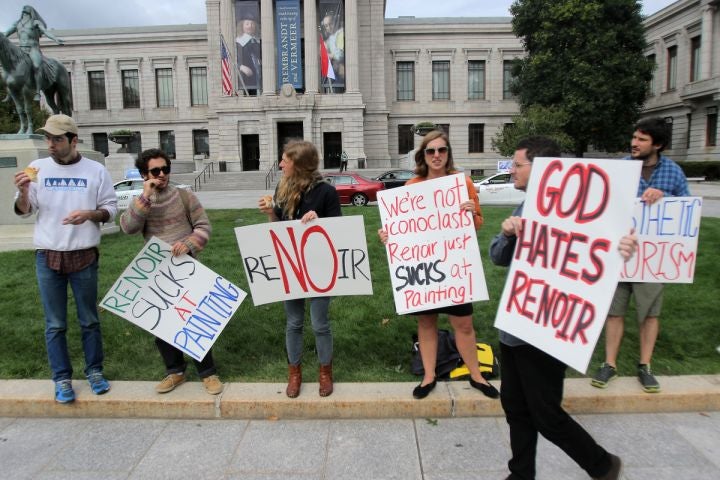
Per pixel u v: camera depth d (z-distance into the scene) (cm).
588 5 3077
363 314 527
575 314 240
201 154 4116
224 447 327
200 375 384
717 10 3397
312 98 3716
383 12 4231
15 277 667
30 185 359
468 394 366
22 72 994
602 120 3203
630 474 290
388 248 373
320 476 294
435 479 290
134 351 453
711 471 293
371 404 359
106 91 4425
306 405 361
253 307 547
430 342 377
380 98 4169
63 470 304
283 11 3816
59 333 369
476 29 4278
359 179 1966
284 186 377
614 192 235
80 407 369
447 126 4378
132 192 1917
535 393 252
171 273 387
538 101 3353
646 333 379
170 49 4366
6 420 368
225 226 1130
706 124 3519
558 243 249
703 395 361
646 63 3184
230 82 3828
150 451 324
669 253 369
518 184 274
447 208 362
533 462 267
